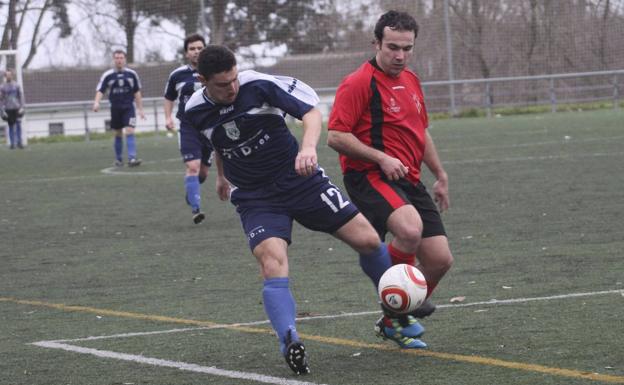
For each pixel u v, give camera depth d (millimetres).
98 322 12711
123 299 14289
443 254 10852
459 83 66938
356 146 10711
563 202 22391
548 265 15141
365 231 10273
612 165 29516
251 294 14203
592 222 19328
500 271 14883
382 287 9906
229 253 18156
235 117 10008
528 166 30797
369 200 10859
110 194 29609
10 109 56969
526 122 55031
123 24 83062
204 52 9742
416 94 11242
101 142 60281
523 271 14773
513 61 77625
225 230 21266
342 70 77125
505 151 36594
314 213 10211
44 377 9906
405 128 11023
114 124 39750
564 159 32188
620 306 12000
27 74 86062
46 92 85875
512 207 22109
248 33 78062
